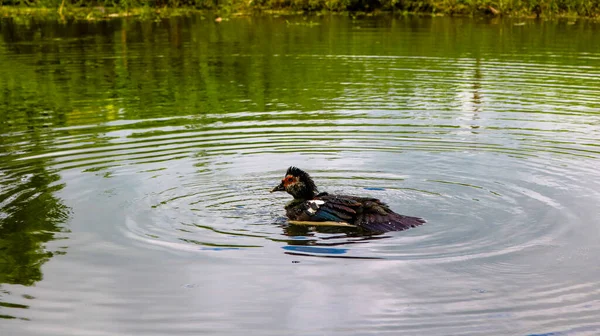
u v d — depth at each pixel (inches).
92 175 398.9
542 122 508.4
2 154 438.0
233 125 507.2
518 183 383.6
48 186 381.1
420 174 401.4
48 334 240.2
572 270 283.9
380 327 243.8
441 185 383.2
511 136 474.9
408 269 285.3
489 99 577.6
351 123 509.4
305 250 303.3
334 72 686.5
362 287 271.3
